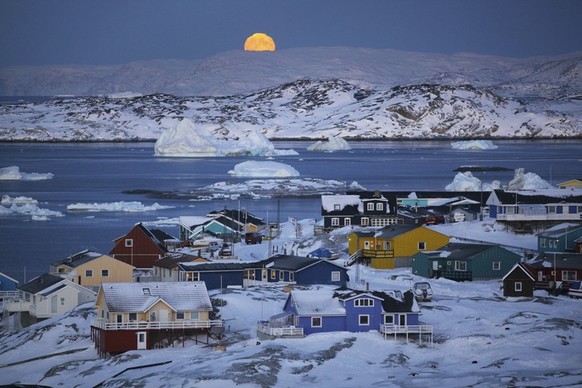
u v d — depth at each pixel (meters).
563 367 126.88
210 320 142.50
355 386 119.81
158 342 140.12
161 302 140.88
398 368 128.12
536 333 140.12
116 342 138.38
